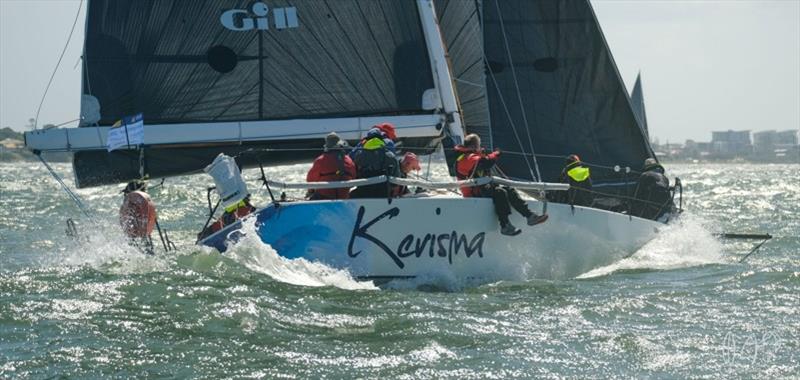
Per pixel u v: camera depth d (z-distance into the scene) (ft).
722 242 153.58
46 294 100.83
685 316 99.96
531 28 150.82
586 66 151.12
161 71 124.06
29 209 270.26
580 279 121.29
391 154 113.80
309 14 126.31
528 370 81.00
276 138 125.49
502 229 114.93
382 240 110.11
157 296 99.71
